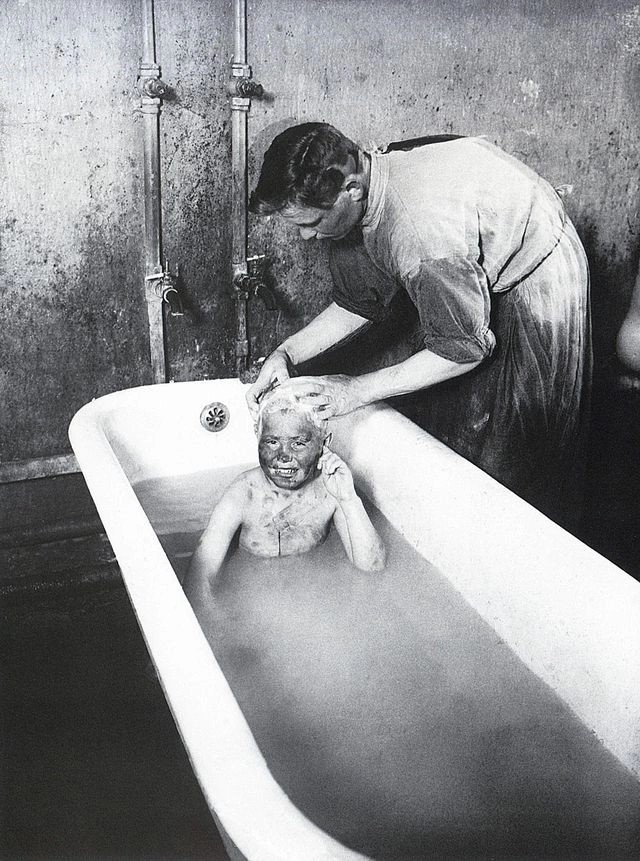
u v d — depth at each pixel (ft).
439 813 3.84
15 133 5.91
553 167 7.61
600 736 4.21
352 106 6.85
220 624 4.99
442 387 6.99
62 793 5.28
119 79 6.10
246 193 6.75
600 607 4.17
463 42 6.96
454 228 5.52
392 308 7.44
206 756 3.04
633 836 3.76
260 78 6.50
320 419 5.38
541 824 3.79
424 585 5.37
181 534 5.95
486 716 4.40
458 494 5.24
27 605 6.95
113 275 6.56
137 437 6.55
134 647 6.70
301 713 4.40
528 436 6.72
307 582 5.40
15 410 6.62
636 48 7.43
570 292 6.33
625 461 8.15
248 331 7.19
